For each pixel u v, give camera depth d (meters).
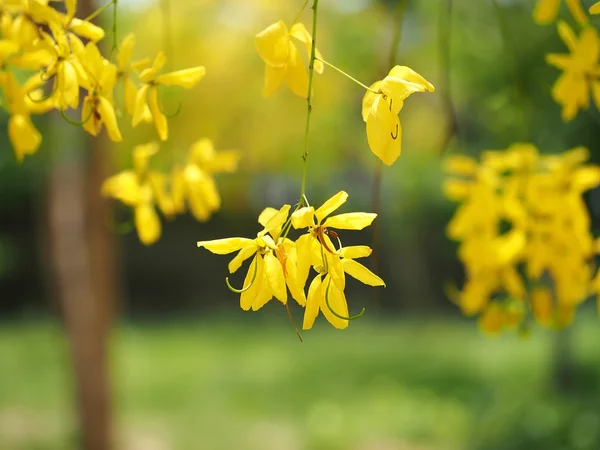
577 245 2.00
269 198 9.79
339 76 5.69
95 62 1.32
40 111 1.63
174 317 14.88
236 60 5.46
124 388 9.73
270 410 8.64
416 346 11.76
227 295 15.52
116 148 4.75
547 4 1.61
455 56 4.10
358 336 12.76
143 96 1.38
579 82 1.67
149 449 7.45
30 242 15.00
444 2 3.62
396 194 10.30
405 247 13.27
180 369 10.73
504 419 6.96
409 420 7.82
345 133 6.65
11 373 10.74
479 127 4.41
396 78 1.09
